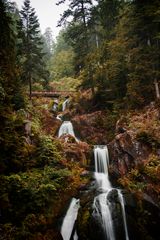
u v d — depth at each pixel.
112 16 27.42
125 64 21.20
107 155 17.62
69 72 51.88
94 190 13.98
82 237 11.07
